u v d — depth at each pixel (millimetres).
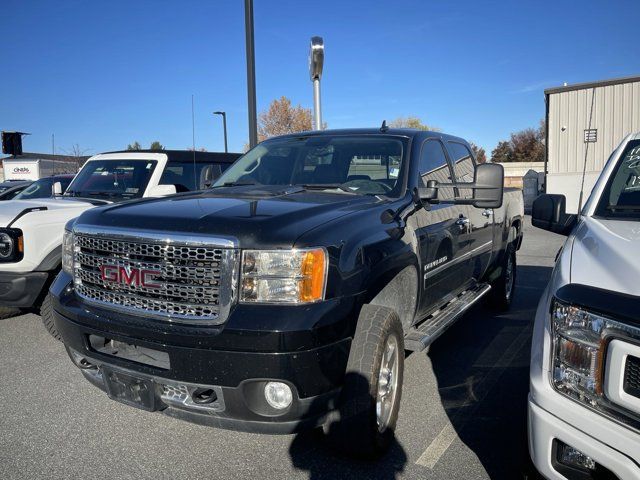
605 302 1979
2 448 3256
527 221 17484
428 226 3906
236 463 3096
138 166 7305
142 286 2795
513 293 6793
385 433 3121
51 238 5031
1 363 4660
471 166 5594
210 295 2619
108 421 3604
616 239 2492
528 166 41219
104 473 2998
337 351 2658
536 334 2402
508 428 3518
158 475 2979
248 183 4426
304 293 2578
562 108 17125
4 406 3824
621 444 1879
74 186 7285
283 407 2643
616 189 3176
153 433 3443
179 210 2975
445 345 5223
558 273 2418
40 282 4941
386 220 3334
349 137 4465
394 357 3172
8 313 6098
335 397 2740
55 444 3307
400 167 4020
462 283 4883
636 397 1871
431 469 3027
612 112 13617
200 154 8047
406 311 3697
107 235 2920
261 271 2574
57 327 3230
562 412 2047
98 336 2982
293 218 2812
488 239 5516
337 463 3084
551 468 2084
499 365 4676
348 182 4090
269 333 2469
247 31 7949
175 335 2611
